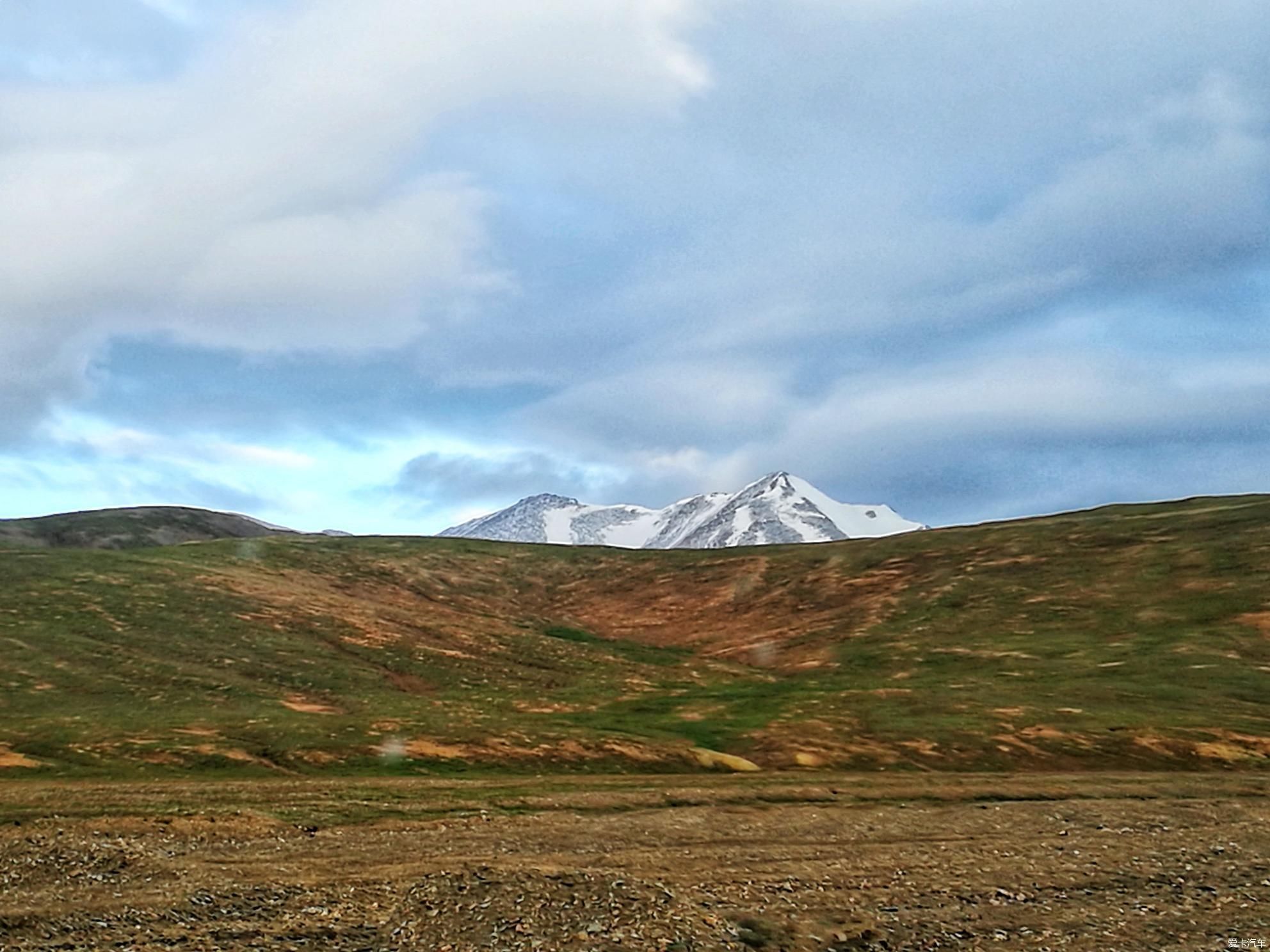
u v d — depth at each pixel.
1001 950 23.03
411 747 53.22
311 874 26.61
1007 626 112.62
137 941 20.42
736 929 22.77
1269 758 58.56
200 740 53.22
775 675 103.69
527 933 21.42
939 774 52.38
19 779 44.00
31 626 87.88
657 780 47.28
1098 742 60.75
